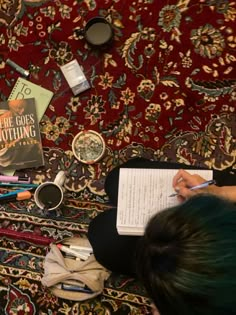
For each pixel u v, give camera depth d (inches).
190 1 59.4
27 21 62.1
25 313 56.6
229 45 58.2
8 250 58.1
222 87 57.8
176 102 58.4
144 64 59.5
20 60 61.7
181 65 58.9
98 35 58.8
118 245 52.2
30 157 59.6
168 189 48.4
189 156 57.4
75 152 58.9
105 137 59.0
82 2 61.2
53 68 61.0
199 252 24.1
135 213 48.0
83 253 55.2
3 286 57.6
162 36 59.4
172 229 25.6
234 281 23.3
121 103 59.3
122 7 60.3
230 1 58.8
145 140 58.3
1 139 60.2
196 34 58.9
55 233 57.5
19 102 60.7
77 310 55.7
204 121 57.7
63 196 56.5
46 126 60.3
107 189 54.9
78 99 60.1
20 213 58.5
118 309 55.0
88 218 57.3
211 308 23.7
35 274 57.1
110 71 59.9
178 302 24.7
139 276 27.9
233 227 24.4
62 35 61.2
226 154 56.8
